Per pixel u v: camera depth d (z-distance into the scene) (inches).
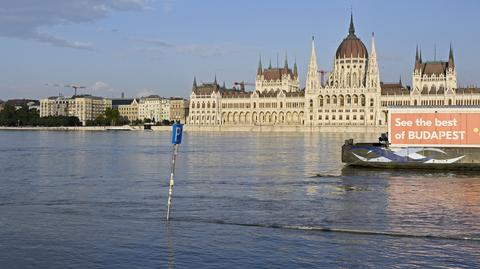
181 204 1731.1
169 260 1072.2
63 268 1022.4
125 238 1242.0
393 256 1104.8
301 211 1601.9
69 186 2223.2
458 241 1229.7
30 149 5270.7
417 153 2874.0
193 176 2642.7
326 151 4916.3
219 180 2450.8
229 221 1445.6
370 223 1419.8
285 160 3747.5
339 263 1055.0
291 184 2278.5
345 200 1817.2
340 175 2647.6
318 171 2871.6
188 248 1157.7
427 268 1021.8
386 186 2191.2
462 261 1070.4
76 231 1310.3
